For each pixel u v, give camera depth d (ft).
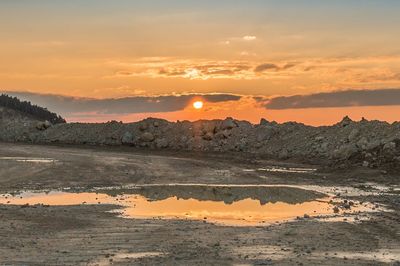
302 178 113.60
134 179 113.09
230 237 57.82
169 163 139.95
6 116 343.87
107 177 115.24
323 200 86.63
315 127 168.96
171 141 188.65
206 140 184.34
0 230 59.77
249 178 114.11
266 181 109.81
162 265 45.42
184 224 65.41
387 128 140.36
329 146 148.87
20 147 187.62
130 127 207.31
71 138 214.48
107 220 67.62
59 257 47.91
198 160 147.43
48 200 86.38
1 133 236.84
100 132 211.61
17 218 67.62
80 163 136.46
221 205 82.64
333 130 158.51
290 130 173.27
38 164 133.08
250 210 77.77
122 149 182.09
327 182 107.65
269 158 152.66
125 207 79.05
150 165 135.33
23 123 246.27
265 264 45.93
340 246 53.62
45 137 221.25
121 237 57.31
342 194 92.22
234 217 71.46
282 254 50.03
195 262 46.55
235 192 97.40
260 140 173.78
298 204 83.20
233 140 178.81
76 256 48.39
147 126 201.87
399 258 48.62
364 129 147.02
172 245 53.57
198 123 195.93
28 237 56.59
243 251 51.16
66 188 100.68
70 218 68.54
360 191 95.55
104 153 166.20
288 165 136.98
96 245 53.26
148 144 191.21
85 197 89.86
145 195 93.45
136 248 52.08
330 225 64.90
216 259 47.75
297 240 56.39
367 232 60.64
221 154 163.63
